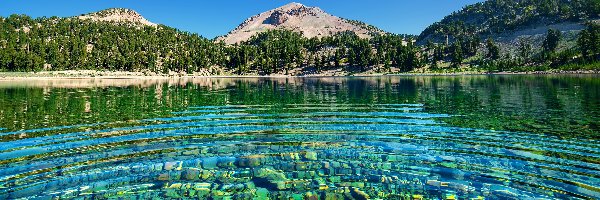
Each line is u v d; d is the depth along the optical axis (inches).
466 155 621.0
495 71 7357.3
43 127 917.8
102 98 1881.2
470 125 927.7
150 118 1084.5
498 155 621.6
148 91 2556.6
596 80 3235.7
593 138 749.3
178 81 5369.1
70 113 1208.8
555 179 495.5
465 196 437.7
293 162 585.0
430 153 637.3
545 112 1168.2
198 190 462.0
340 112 1218.6
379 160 593.0
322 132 844.0
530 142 717.9
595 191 452.4
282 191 458.3
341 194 446.6
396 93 2138.3
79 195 446.3
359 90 2487.7
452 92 2154.3
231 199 433.1
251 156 624.7
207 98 1865.2
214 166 565.9
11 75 6638.8
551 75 5083.7
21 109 1337.4
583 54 6446.9
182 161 594.9
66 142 740.0
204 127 920.3
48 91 2566.4
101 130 877.2
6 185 479.5
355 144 713.0
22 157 619.8
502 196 439.8
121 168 555.5
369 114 1160.8
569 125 909.8
